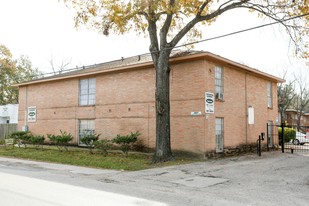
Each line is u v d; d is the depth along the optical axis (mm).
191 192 8188
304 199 7297
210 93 15914
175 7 13727
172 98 16750
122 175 11375
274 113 23672
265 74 21203
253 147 20109
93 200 7094
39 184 9273
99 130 20359
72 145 21891
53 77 23891
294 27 15141
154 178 10578
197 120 15656
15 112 35656
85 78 21734
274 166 12914
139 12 14648
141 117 18094
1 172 12141
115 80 19719
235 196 7668
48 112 23969
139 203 6871
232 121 18047
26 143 24922
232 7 14711
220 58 16141
